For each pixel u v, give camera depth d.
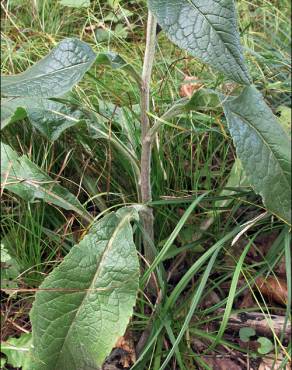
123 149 0.57
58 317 0.50
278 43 1.00
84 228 0.62
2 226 0.65
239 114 0.45
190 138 0.73
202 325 0.63
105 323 0.50
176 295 0.56
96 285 0.51
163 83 0.76
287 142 0.43
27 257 0.64
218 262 0.67
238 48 0.44
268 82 0.84
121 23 0.88
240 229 0.64
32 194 0.58
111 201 0.67
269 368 0.60
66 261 0.51
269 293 0.67
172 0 0.44
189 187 0.73
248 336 0.62
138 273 0.50
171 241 0.55
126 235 0.52
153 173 0.68
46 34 0.81
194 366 0.59
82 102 0.68
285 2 1.04
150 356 0.58
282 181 0.44
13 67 0.76
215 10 0.44
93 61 0.44
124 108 0.67
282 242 0.64
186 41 0.44
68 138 0.69
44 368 0.50
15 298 0.62
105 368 0.59
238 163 0.68
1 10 0.91
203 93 0.46
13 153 0.59
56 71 0.45
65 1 0.76
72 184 0.69
